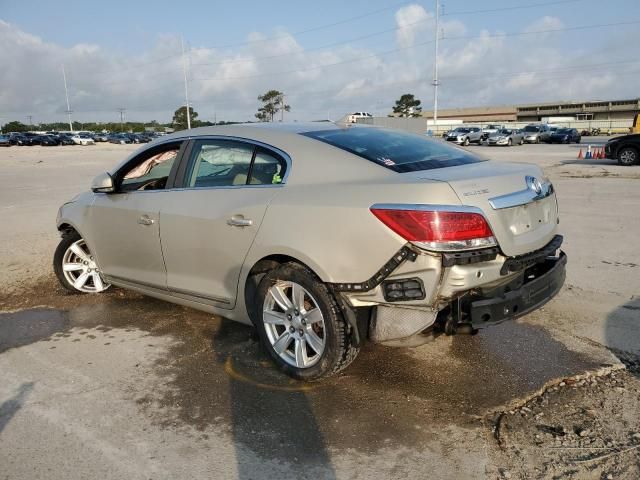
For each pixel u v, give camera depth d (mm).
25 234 8625
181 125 89938
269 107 84125
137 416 3246
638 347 4059
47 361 4020
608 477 2645
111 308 5141
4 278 6188
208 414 3262
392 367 3826
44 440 3008
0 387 3629
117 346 4273
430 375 3699
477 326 3150
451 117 109062
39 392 3551
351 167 3457
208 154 4219
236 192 3895
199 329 4590
